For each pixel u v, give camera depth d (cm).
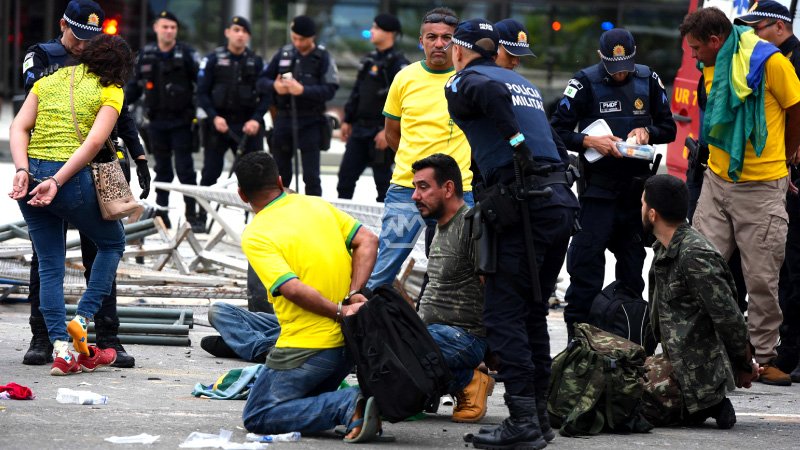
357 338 1741
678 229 2019
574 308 2516
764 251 2473
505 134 1669
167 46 4350
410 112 2464
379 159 4134
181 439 1716
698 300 1975
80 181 2142
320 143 4297
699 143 2652
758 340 2520
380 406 1716
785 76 2422
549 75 7300
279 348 1784
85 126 2175
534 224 1717
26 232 3209
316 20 7262
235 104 4328
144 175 2350
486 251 1714
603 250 2491
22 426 1759
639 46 7281
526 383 1733
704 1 3238
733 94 2417
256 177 1788
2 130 7281
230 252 3981
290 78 4203
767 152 2458
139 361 2431
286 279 1730
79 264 3272
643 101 2498
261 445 1688
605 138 2434
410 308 1752
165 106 4316
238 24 4325
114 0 7200
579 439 1873
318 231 1780
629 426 1958
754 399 2339
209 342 2531
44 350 2328
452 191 1977
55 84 2175
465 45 1794
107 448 1641
